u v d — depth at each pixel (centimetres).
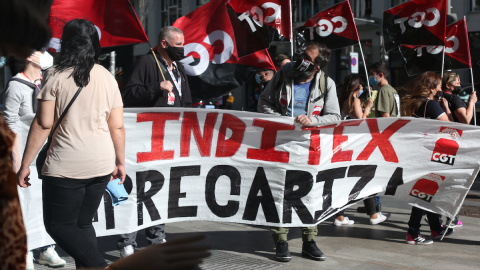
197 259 101
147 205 477
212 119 482
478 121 1220
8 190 115
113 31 518
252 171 490
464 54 752
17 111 434
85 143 331
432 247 535
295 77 493
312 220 488
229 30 623
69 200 331
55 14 506
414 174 521
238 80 632
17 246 116
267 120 480
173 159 482
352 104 641
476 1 2072
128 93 482
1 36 117
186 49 621
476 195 838
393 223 640
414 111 559
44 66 454
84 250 331
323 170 492
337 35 700
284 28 543
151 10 2820
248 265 470
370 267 466
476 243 550
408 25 711
